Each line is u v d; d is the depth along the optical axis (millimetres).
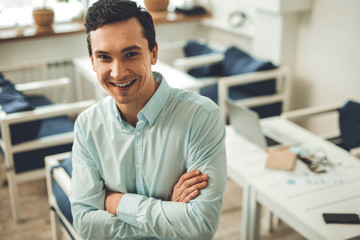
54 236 2096
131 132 1244
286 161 2162
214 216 1199
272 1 3461
